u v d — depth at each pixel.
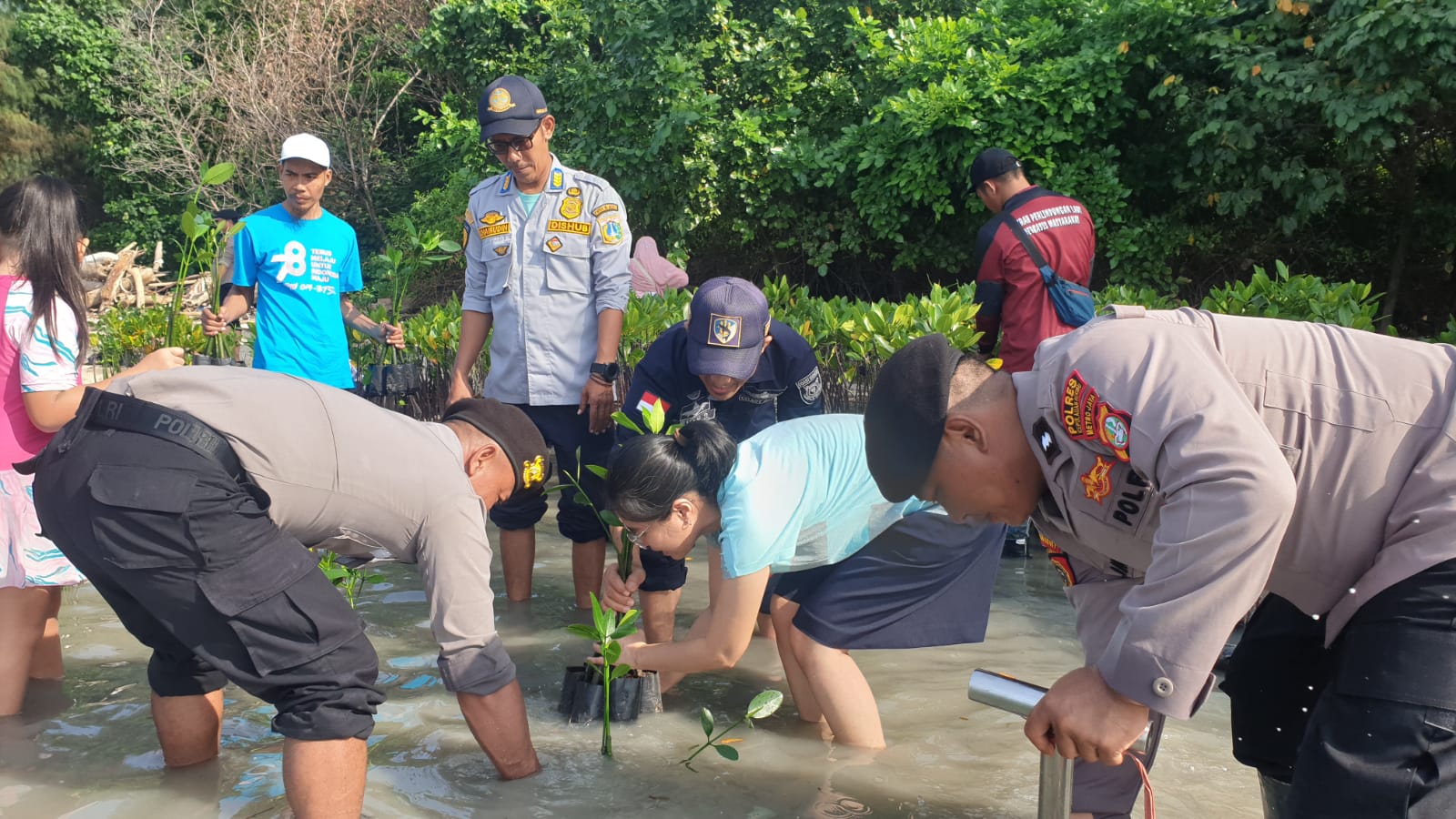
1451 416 1.83
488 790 2.94
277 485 2.57
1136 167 10.53
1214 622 1.64
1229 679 2.44
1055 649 4.17
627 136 11.59
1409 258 11.15
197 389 2.59
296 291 5.43
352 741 2.58
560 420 4.71
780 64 12.00
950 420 1.94
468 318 4.90
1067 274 5.23
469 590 2.82
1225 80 9.92
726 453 2.96
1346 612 1.93
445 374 7.16
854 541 3.09
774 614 3.42
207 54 20.14
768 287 6.93
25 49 23.28
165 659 3.00
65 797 2.90
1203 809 2.82
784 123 12.02
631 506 2.92
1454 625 1.76
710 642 3.05
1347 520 1.86
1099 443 1.81
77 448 2.51
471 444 3.00
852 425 3.16
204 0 21.31
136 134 21.30
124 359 8.70
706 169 11.54
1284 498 1.62
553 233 4.64
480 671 2.88
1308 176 9.48
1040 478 2.00
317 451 2.61
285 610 2.50
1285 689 2.32
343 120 17.81
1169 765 3.10
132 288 17.08
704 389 4.05
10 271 3.28
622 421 3.33
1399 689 1.77
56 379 3.28
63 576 3.44
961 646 4.21
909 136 10.50
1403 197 10.24
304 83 18.44
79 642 4.24
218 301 5.30
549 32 13.87
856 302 6.34
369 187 17.86
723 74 12.14
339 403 2.72
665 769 3.10
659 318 6.38
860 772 3.08
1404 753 1.75
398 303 6.15
